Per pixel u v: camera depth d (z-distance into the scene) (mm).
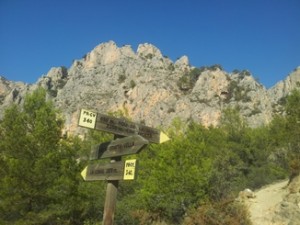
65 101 153625
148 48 183375
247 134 44844
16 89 179875
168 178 24891
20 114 20672
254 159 41375
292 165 22062
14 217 18453
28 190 17844
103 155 9312
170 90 140875
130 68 162375
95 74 170375
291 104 32156
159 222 23469
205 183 24812
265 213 18969
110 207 8609
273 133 42000
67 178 18766
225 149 38719
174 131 43375
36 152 19359
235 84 143500
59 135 20531
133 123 9211
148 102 137875
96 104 145500
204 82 145500
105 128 8758
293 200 18266
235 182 28125
